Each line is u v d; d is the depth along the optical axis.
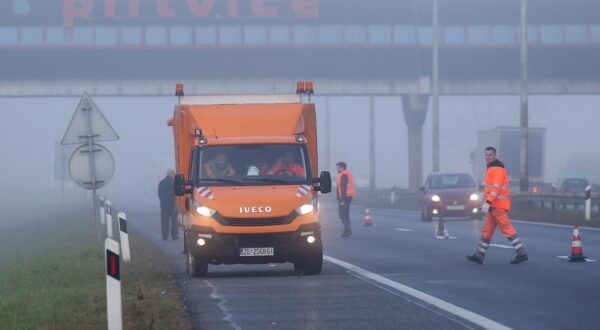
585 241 63.75
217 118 46.50
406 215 119.56
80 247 63.41
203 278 43.00
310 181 43.72
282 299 34.78
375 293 36.09
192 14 159.38
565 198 104.06
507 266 46.50
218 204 41.91
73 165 56.41
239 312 31.61
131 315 30.25
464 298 34.44
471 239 68.44
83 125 56.38
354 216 117.00
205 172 43.78
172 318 29.97
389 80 165.62
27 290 37.84
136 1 158.12
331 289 37.56
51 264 50.50
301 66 164.38
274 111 46.88
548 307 32.00
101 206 91.50
